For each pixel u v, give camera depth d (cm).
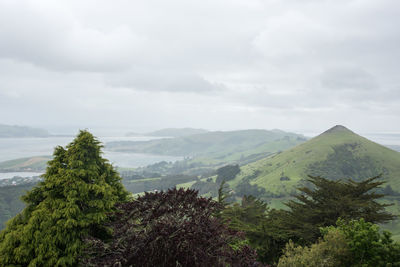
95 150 1477
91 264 988
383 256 1482
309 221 2633
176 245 924
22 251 1121
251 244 2367
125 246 984
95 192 1347
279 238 2377
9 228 1245
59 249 1166
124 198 1514
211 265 954
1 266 1117
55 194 1307
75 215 1235
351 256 1527
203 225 1023
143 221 1016
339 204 2520
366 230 1541
